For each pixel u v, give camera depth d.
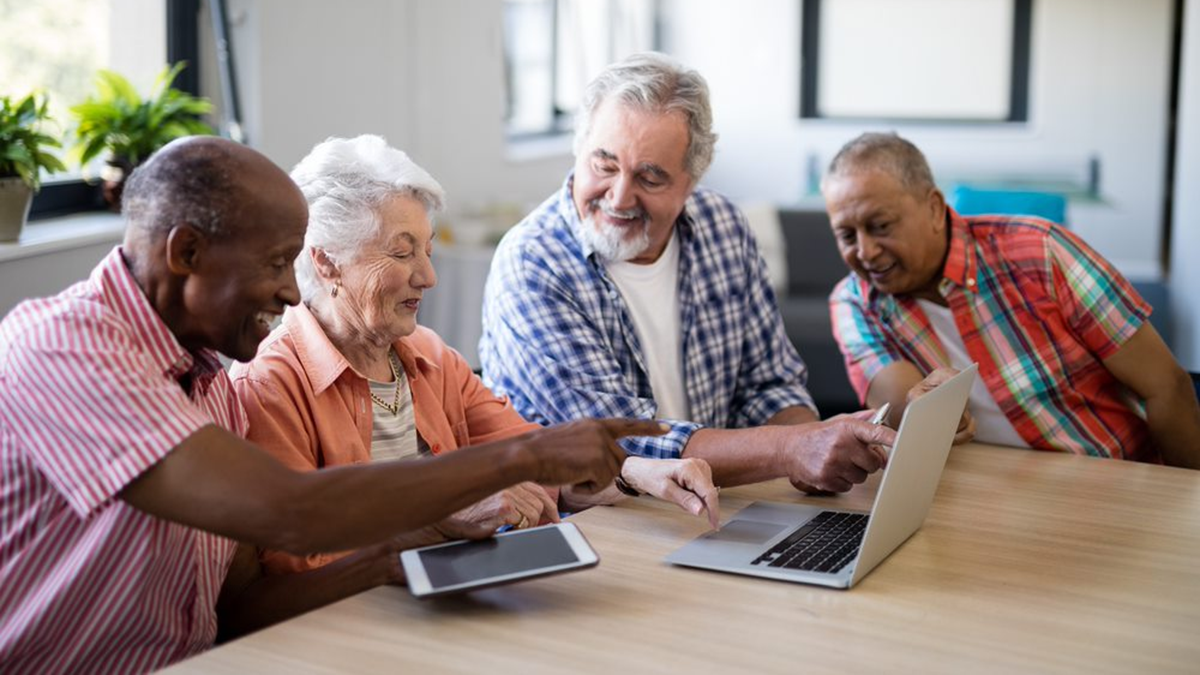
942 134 7.69
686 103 2.18
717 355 2.42
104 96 3.26
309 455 1.82
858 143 2.36
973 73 7.61
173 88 3.69
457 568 1.52
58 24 3.27
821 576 1.58
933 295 2.44
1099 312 2.35
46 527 1.44
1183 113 4.93
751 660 1.34
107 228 3.07
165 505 1.34
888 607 1.51
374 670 1.30
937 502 1.96
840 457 1.90
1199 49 4.83
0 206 2.74
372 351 1.91
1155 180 7.43
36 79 3.22
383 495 1.37
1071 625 1.46
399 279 1.83
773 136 7.97
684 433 2.07
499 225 5.00
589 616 1.46
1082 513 1.92
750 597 1.53
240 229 1.42
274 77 3.89
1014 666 1.34
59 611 1.45
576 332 2.22
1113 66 7.39
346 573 1.63
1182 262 4.97
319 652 1.34
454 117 5.25
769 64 7.90
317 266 1.84
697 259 2.40
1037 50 7.47
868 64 7.77
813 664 1.33
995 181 7.22
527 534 1.65
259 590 1.69
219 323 1.46
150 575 1.49
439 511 1.40
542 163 6.30
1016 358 2.38
